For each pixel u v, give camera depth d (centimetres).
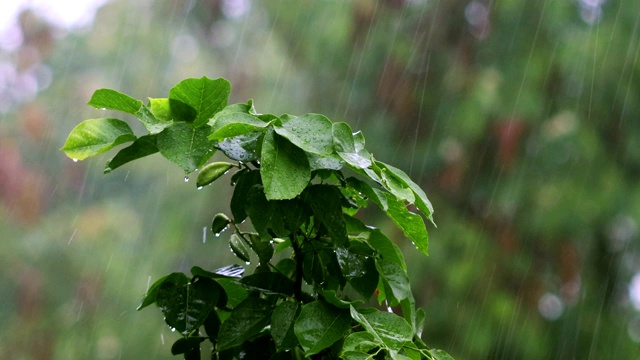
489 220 686
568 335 698
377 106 741
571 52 691
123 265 770
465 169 695
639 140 688
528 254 682
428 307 664
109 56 893
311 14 785
